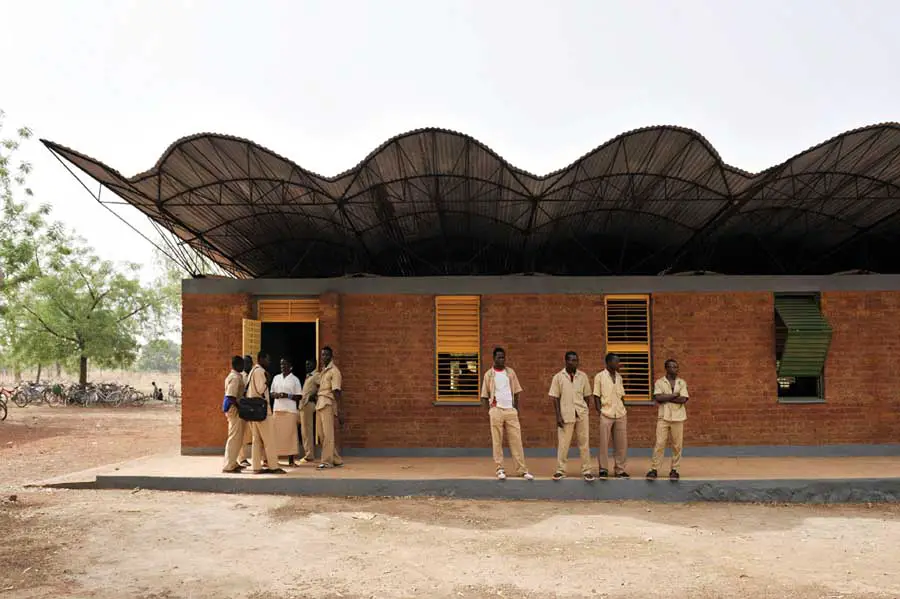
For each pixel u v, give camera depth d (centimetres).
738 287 1360
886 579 664
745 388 1341
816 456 1326
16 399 3262
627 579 664
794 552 766
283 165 1244
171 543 791
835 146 1198
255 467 1141
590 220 1509
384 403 1349
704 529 874
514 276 1370
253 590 632
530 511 974
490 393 1105
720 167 1231
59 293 3366
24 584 643
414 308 1368
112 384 3447
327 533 841
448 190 1349
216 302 1388
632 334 1362
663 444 1062
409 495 1066
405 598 610
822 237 1633
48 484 1113
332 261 1773
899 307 1368
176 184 1334
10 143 2608
